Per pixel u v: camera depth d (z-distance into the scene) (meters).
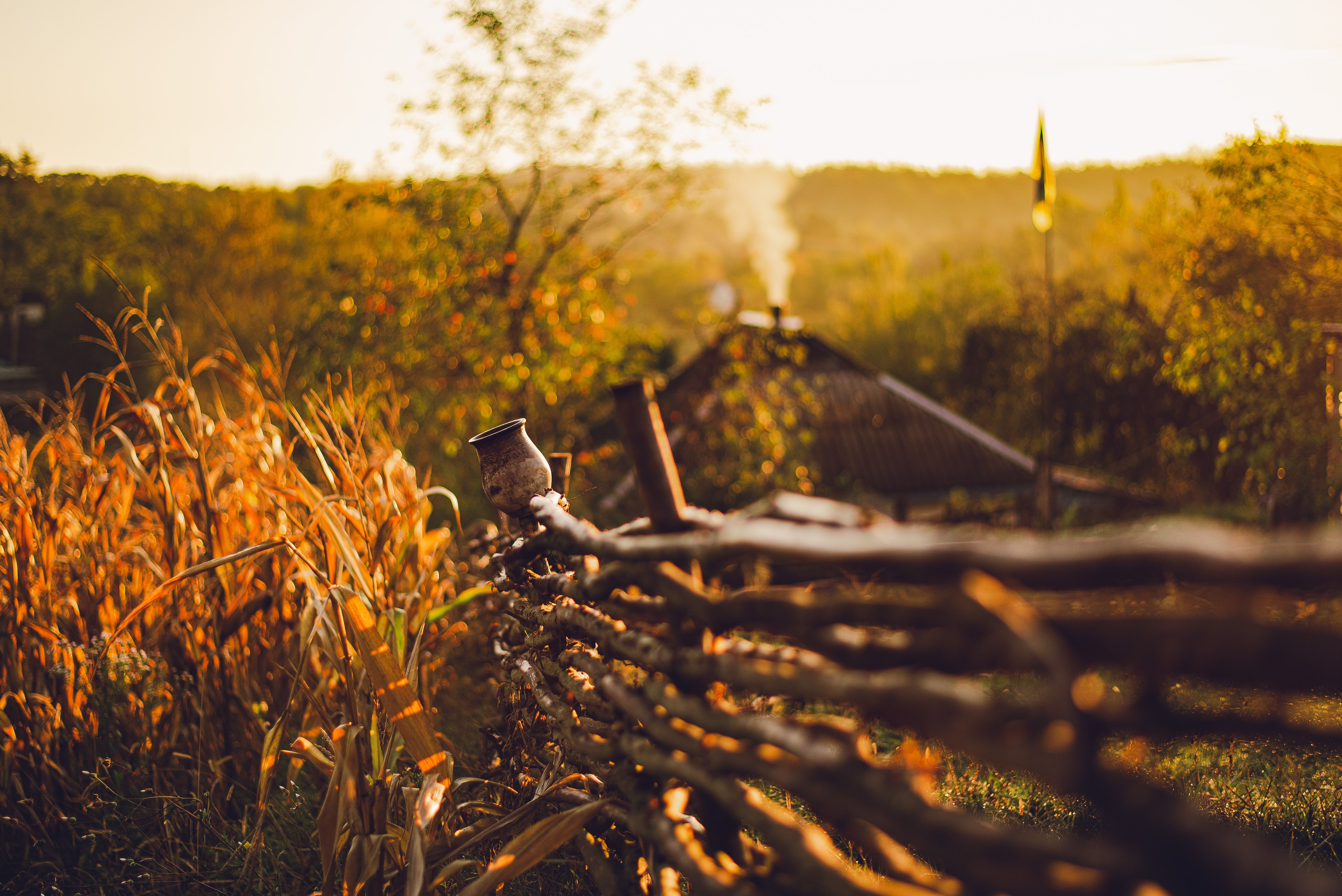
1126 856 0.76
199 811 2.82
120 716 3.22
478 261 9.20
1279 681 0.70
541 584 2.28
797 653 1.29
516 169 9.45
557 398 9.76
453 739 3.59
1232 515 11.25
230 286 21.06
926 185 131.00
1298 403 9.51
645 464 1.44
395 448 4.02
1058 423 20.22
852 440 13.68
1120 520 12.49
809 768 1.12
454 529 7.12
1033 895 0.81
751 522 1.20
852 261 83.12
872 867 2.29
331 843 2.30
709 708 1.34
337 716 2.94
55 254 25.95
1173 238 11.22
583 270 9.59
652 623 1.53
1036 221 11.52
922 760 1.22
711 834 1.48
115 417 3.45
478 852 2.53
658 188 9.58
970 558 0.87
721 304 10.80
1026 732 0.82
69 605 3.33
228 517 3.57
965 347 25.05
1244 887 0.65
